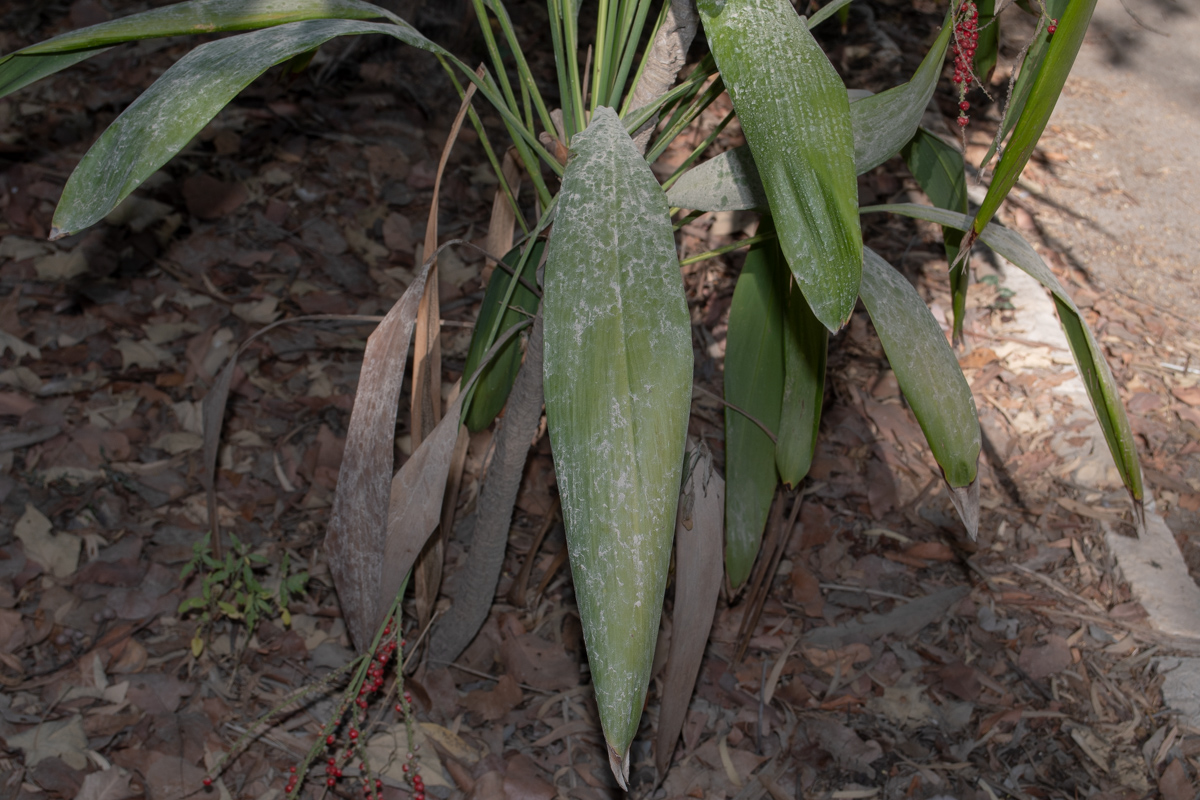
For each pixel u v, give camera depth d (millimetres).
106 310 2729
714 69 1343
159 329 2713
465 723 1941
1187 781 1916
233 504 2318
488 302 1602
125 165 1176
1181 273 3457
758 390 1660
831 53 4316
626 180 1197
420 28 3535
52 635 1975
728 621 2232
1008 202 3705
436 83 3615
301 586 1989
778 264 1566
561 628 2158
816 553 2416
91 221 1181
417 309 1442
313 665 2008
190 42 3670
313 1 1272
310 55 1535
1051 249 3510
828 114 1123
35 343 2604
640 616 1116
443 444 1396
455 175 3422
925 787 1901
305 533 2281
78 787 1709
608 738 1115
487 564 1765
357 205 3232
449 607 2096
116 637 1983
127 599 2057
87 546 2154
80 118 3305
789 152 1117
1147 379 2980
